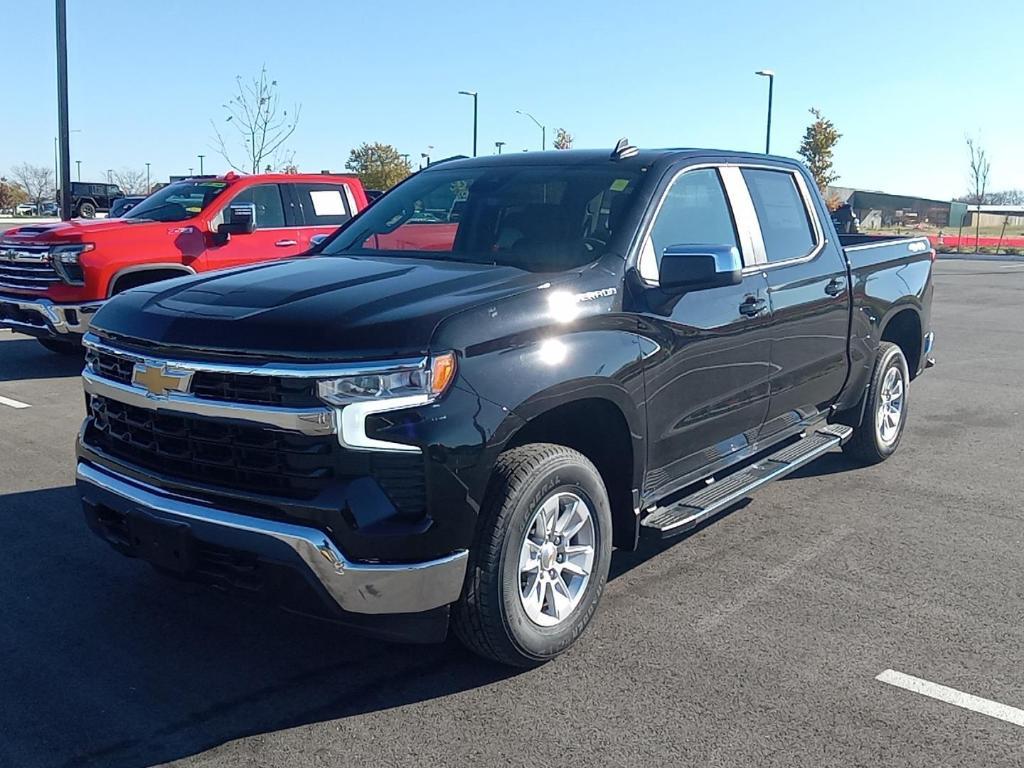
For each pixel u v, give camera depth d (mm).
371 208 5434
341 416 3289
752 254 5133
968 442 7582
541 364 3674
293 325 3426
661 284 4180
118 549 3924
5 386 9414
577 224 4477
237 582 3514
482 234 4691
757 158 5492
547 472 3691
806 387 5645
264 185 11148
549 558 3846
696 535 5441
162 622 4297
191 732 3432
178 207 10969
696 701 3639
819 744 3357
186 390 3521
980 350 12469
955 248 42375
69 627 4242
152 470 3707
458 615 3645
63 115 15711
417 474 3369
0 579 4746
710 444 4859
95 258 9742
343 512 3297
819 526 5598
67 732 3422
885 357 6598
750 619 4344
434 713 3561
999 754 3309
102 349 3877
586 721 3500
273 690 3725
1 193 64312
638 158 4809
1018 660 3977
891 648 4070
